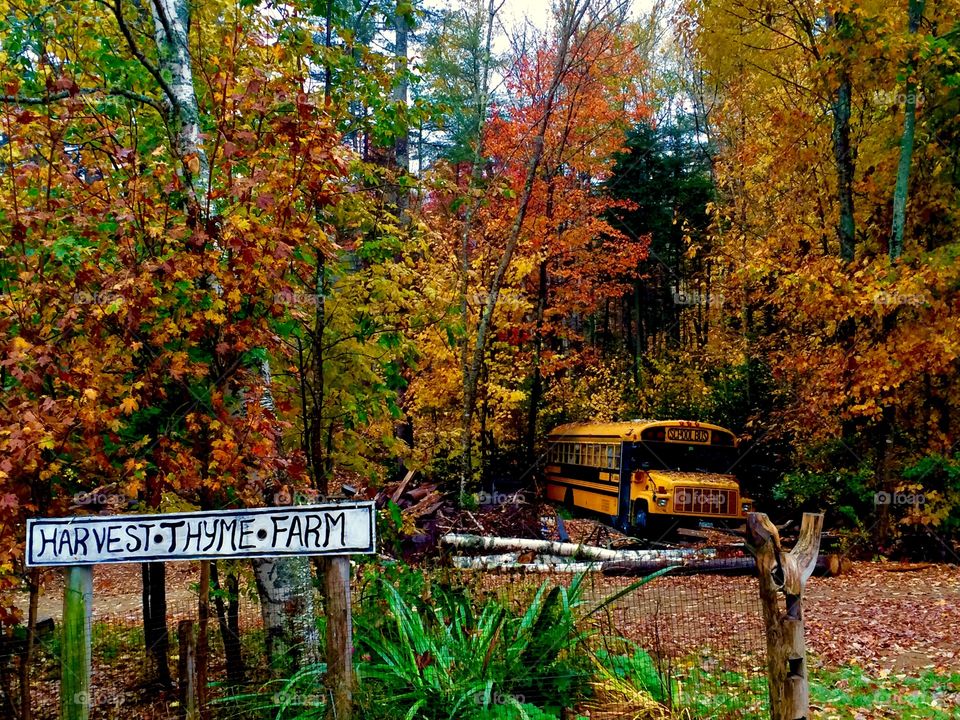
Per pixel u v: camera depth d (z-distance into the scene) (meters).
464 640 5.00
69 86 4.93
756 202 20.42
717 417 20.72
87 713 3.60
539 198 19.95
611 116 19.62
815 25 15.05
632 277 26.41
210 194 4.93
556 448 22.23
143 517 3.62
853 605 10.44
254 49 6.16
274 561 5.13
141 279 4.38
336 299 7.50
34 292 4.76
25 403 4.32
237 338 4.79
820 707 6.13
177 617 7.64
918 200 15.30
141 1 6.53
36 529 3.59
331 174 5.10
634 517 16.52
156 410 4.89
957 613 9.69
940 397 15.12
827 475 15.60
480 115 15.65
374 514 3.68
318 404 6.87
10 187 5.03
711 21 15.49
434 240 14.74
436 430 18.38
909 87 13.72
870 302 13.21
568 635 5.07
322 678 4.26
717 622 7.24
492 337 18.30
